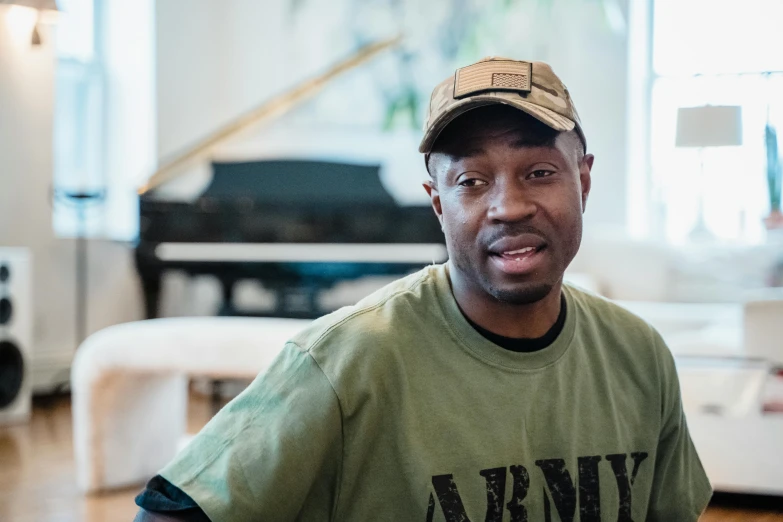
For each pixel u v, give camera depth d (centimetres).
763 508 279
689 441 113
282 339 271
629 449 102
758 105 513
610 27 542
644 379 105
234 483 86
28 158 486
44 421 421
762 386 276
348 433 92
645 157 544
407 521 92
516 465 92
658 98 539
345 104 580
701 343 284
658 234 538
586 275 483
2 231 477
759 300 274
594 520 96
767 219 489
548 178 92
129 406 296
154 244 489
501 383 94
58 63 525
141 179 548
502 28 559
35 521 263
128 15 548
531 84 91
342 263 477
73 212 529
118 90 547
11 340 416
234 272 485
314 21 577
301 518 95
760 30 513
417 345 95
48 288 500
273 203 492
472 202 92
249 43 579
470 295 96
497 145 91
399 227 486
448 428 93
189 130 567
